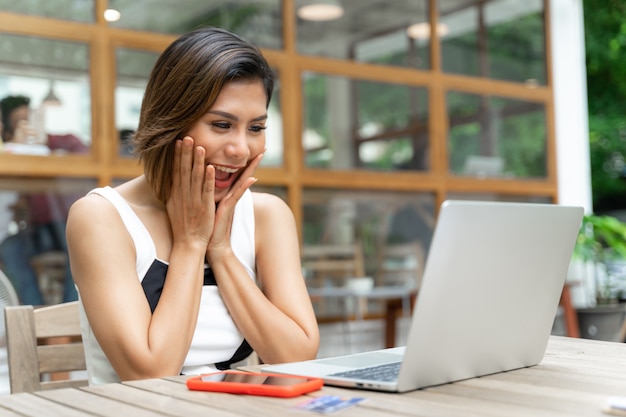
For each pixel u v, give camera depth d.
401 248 4.93
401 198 4.96
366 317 4.77
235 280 1.42
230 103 1.37
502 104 5.43
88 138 3.88
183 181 1.37
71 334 1.48
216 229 1.42
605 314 4.85
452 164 5.17
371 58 4.86
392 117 4.93
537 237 1.07
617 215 11.48
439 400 0.91
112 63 3.96
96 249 1.34
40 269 3.75
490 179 5.34
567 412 0.84
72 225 1.37
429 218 5.06
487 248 0.99
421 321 0.93
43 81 3.79
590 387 0.98
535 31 5.63
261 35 4.48
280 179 4.48
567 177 5.72
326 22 4.71
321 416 0.83
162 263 1.41
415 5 5.07
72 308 1.49
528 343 1.12
